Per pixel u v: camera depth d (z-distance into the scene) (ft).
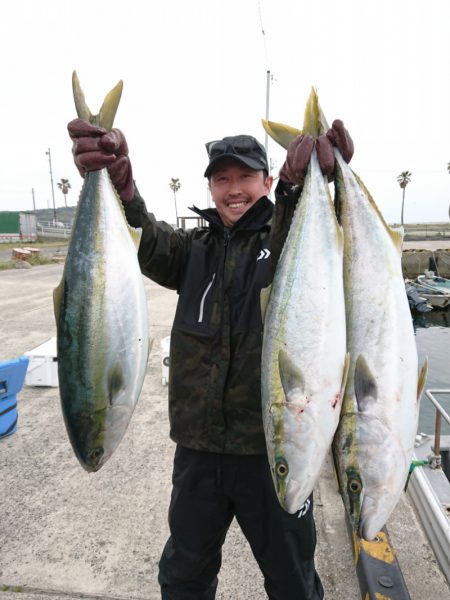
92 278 6.21
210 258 6.92
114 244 6.38
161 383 17.56
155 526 9.39
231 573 8.28
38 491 10.61
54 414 14.88
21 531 9.27
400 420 5.42
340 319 5.77
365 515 5.44
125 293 6.33
